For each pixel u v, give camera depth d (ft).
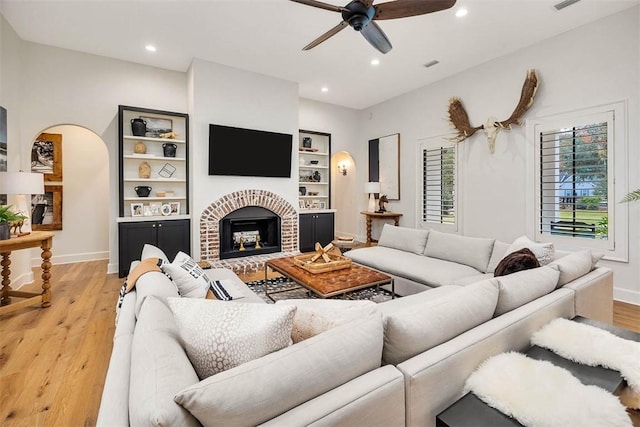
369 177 21.95
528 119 13.00
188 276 6.76
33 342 7.89
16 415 5.34
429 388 3.61
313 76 16.42
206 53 13.82
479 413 3.56
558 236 12.30
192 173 14.96
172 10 10.51
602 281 7.27
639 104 10.16
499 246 9.85
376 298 10.96
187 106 15.94
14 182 9.46
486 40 12.42
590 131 11.32
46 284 10.21
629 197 10.04
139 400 2.44
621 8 10.35
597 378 4.29
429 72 15.78
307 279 9.25
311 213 19.27
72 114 13.60
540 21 11.08
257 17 10.92
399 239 13.19
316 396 2.94
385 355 3.81
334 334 3.29
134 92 14.84
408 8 7.63
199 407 2.33
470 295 4.70
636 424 4.49
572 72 11.66
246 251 16.28
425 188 17.97
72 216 16.74
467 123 15.23
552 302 5.67
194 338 3.27
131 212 14.70
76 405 5.61
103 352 7.43
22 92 12.57
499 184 14.15
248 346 3.19
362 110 22.54
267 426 2.56
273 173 16.78
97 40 12.66
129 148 14.87
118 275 13.82
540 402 3.54
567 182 12.01
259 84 16.11
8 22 11.32
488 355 4.37
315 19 11.04
